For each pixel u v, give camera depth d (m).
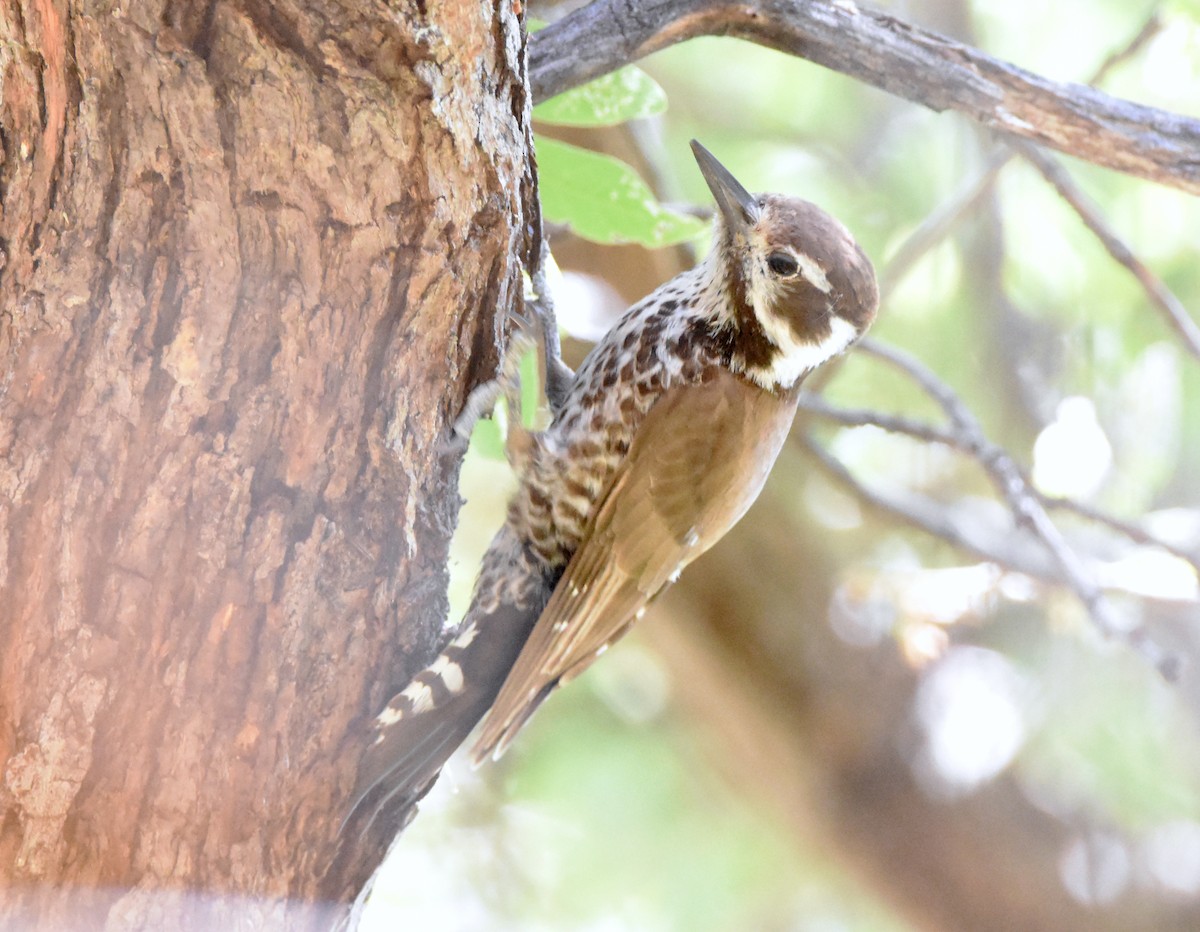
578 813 15.95
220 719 5.69
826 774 14.64
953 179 15.07
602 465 8.45
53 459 5.32
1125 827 15.31
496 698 8.02
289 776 5.94
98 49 5.08
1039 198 14.77
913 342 15.50
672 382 8.50
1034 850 14.81
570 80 7.17
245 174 5.32
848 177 16.14
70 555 5.36
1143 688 15.52
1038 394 15.04
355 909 6.51
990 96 7.63
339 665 5.98
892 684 14.59
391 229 5.59
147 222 5.31
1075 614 14.80
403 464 5.98
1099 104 7.65
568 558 8.58
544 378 8.08
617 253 12.77
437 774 7.18
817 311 8.67
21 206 5.29
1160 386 15.13
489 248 5.98
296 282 5.53
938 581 13.34
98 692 5.45
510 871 15.38
